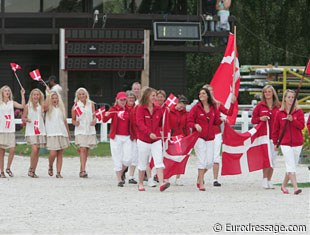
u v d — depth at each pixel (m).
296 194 33.72
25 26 63.38
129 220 26.94
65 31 61.78
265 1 87.56
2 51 64.12
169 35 63.38
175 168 35.84
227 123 36.50
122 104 37.16
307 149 48.69
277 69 68.75
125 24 64.62
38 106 40.81
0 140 40.22
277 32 87.69
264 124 36.47
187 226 25.77
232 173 36.94
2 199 32.06
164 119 34.91
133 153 37.22
